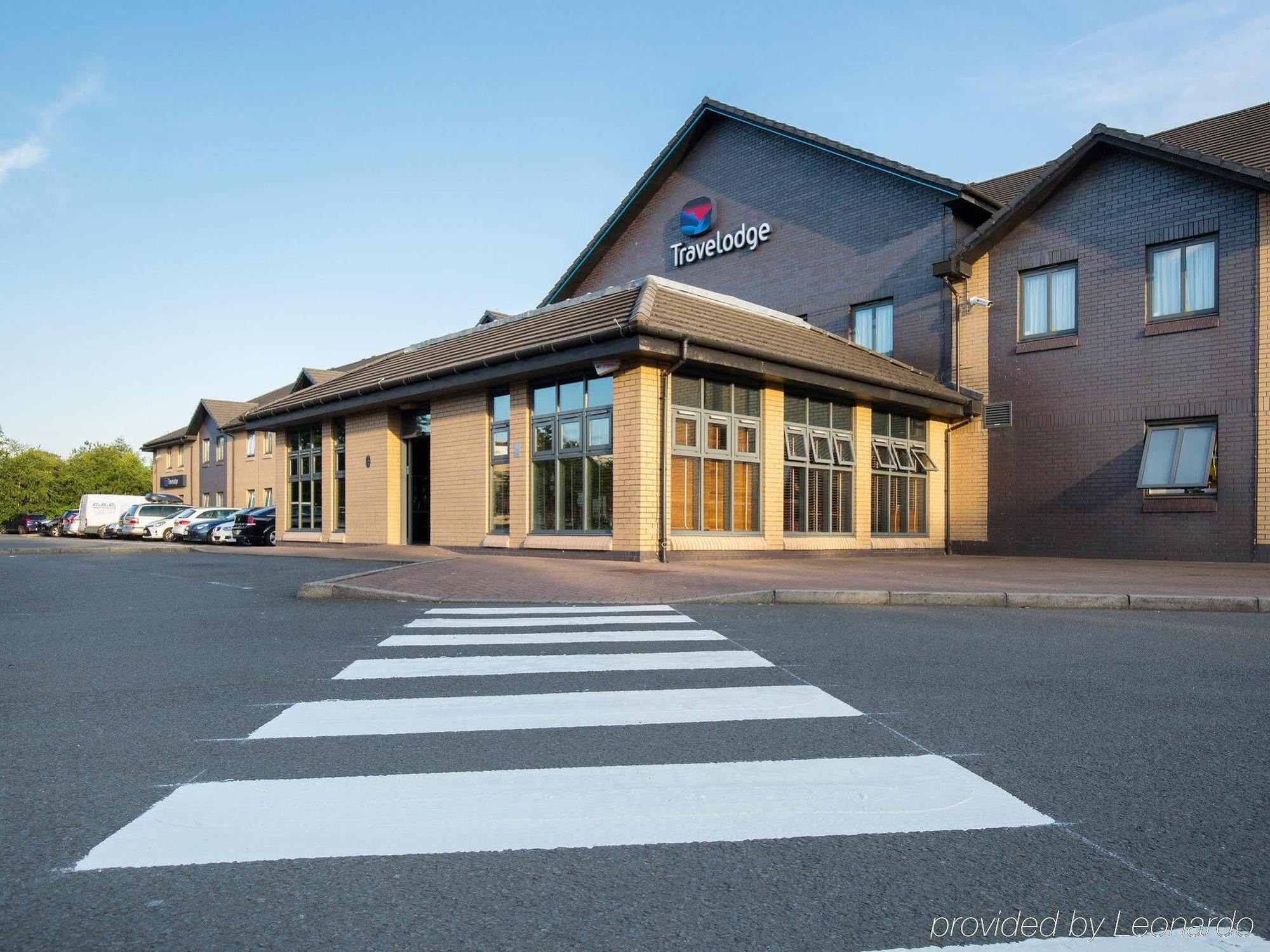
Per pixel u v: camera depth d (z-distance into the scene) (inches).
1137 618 354.0
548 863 114.7
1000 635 303.4
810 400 708.0
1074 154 735.7
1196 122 827.4
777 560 628.4
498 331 743.1
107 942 94.3
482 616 342.6
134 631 304.8
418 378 712.4
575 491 622.2
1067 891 108.2
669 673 231.1
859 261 900.6
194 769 150.9
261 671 232.8
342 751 161.2
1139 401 714.2
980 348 809.5
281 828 124.9
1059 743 169.6
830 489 722.8
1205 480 668.1
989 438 806.5
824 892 107.4
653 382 574.9
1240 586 440.5
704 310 630.5
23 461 2731.3
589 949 93.7
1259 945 95.3
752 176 1002.7
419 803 134.7
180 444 2003.0
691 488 604.7
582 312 646.5
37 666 241.0
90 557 792.9
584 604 381.7
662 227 1097.4
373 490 836.6
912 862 116.1
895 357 869.2
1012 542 786.2
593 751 161.8
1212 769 155.4
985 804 136.8
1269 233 652.1
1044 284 777.6
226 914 100.6
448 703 197.5
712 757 158.6
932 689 214.8
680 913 102.0
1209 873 113.7
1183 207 695.1
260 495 1589.6
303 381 1157.7
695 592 406.3
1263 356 653.3
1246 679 229.1
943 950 94.0
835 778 147.7
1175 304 701.9
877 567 575.8
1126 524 717.3
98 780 145.1
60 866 112.4
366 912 101.3
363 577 456.8
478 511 703.7
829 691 211.8
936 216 840.9
